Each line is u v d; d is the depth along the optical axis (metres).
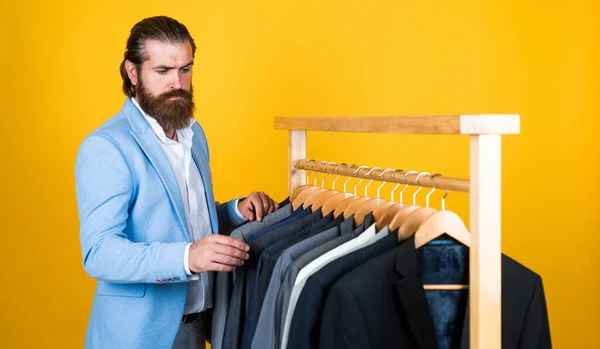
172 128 1.71
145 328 1.63
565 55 3.14
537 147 3.15
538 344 1.35
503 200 3.14
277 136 3.01
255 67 2.98
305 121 1.88
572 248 3.18
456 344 1.38
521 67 3.13
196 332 1.97
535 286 1.35
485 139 1.19
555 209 3.17
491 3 3.11
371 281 1.27
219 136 2.97
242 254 1.53
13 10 2.80
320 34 3.02
